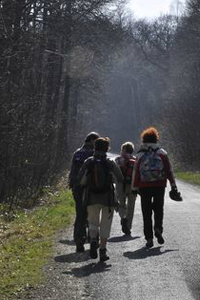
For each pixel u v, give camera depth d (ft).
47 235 77.92
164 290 47.11
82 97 298.56
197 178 220.02
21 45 127.65
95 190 58.95
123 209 76.64
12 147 117.91
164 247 65.92
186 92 323.78
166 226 82.99
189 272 53.06
